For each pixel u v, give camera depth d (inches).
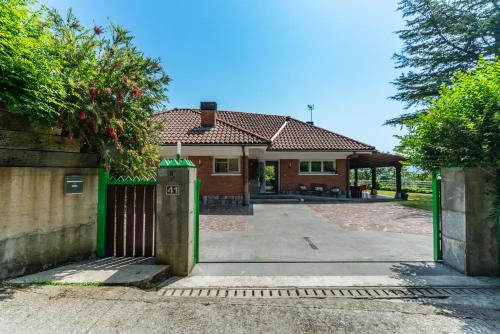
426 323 121.7
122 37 226.1
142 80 236.8
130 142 234.4
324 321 122.8
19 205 161.2
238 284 170.6
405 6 711.1
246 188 583.8
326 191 739.4
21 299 130.8
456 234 195.6
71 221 191.6
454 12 663.8
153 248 210.7
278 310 132.6
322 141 741.9
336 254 237.5
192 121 657.0
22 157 162.7
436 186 219.1
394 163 723.4
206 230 337.4
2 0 137.3
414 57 739.4
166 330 112.0
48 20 190.1
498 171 174.2
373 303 142.7
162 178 186.5
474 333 113.6
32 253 167.6
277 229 344.2
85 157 202.2
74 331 108.0
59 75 177.3
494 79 173.0
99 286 150.8
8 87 149.3
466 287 167.3
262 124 859.4
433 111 198.8
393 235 312.8
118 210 213.5
